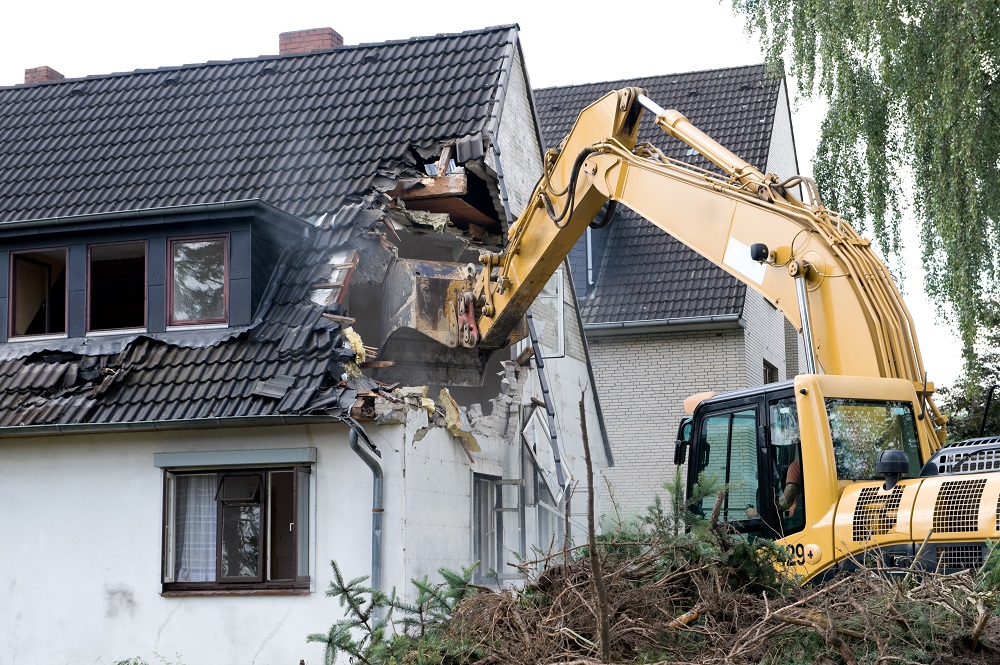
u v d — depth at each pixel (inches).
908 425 341.1
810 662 227.9
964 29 571.2
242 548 460.8
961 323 583.8
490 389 582.6
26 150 633.0
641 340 853.8
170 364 484.7
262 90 645.3
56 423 465.4
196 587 461.7
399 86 618.8
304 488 460.8
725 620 255.0
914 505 301.6
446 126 580.1
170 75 677.9
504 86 600.4
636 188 419.5
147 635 460.1
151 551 465.1
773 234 367.9
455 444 505.7
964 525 289.9
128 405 469.1
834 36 631.2
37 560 477.4
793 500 337.1
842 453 329.1
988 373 841.5
